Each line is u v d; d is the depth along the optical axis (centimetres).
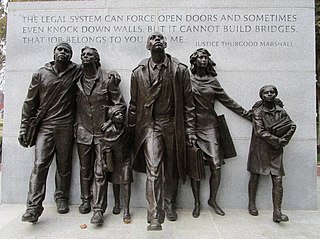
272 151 469
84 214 481
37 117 476
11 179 545
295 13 542
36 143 472
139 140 450
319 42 1458
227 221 455
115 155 455
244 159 526
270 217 477
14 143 548
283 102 532
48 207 516
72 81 488
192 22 547
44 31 559
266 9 544
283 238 395
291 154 526
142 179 523
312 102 530
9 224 436
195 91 498
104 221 449
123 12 554
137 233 404
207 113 500
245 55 539
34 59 555
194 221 454
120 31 552
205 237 394
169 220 456
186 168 471
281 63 536
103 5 556
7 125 550
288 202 523
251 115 517
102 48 550
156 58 432
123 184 460
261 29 542
